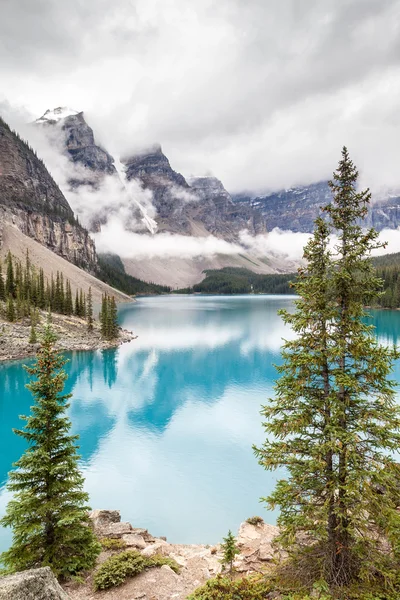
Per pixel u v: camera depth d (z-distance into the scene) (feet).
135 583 44.55
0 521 41.78
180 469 107.04
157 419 146.61
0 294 340.39
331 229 38.96
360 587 33.58
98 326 362.74
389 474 33.53
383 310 510.17
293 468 38.11
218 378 207.21
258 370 224.12
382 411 36.19
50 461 44.86
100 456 115.44
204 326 422.41
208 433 132.98
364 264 37.17
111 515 68.03
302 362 37.09
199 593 39.99
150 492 95.04
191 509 87.61
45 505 42.88
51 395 46.09
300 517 35.73
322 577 34.71
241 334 360.48
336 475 35.83
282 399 39.93
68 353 262.47
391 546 38.47
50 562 43.14
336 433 34.27
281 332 373.61
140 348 290.35
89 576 45.50
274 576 39.99
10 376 200.03
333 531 36.83
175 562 50.67
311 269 39.81
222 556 52.90
